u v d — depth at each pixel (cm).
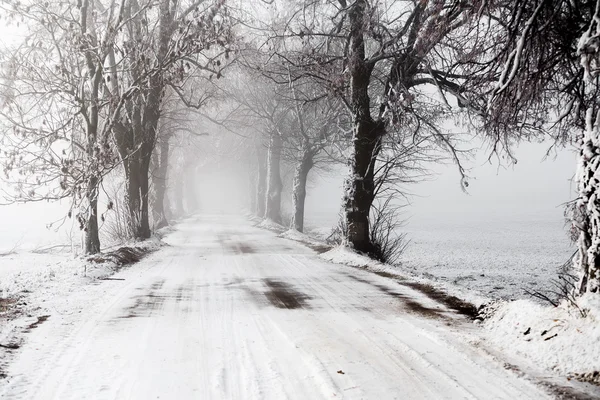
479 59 1027
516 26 844
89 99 1762
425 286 1179
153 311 901
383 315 874
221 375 561
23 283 1147
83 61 1798
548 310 706
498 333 736
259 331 758
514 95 928
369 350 658
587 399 496
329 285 1207
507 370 583
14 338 699
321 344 686
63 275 1285
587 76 735
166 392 509
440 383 538
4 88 1609
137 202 2398
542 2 786
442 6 1069
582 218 698
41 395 498
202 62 2700
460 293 1056
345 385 529
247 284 1223
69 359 614
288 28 1786
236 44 1880
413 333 748
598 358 566
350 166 1892
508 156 1420
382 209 1952
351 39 1752
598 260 648
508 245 3247
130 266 1609
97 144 1587
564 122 1087
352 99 1845
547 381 548
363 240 1870
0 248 2805
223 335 734
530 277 1859
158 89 2247
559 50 875
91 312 886
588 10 852
